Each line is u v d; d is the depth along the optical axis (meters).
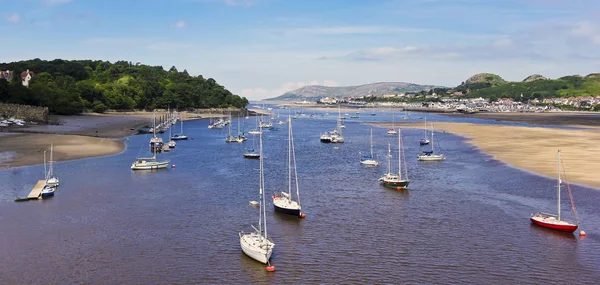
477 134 186.88
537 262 49.94
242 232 59.66
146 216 66.75
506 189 82.62
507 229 60.66
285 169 106.31
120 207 71.44
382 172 102.38
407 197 78.00
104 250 53.47
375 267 48.62
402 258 51.00
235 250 53.59
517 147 139.25
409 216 66.75
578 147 135.12
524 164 106.94
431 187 85.62
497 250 53.34
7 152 117.44
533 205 71.94
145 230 60.53
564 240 56.59
